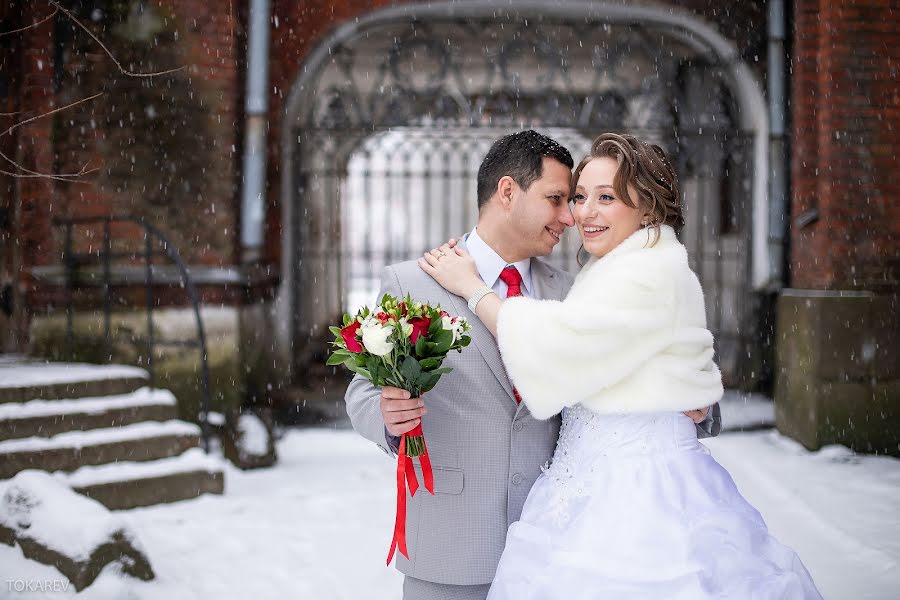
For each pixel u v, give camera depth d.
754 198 9.95
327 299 11.78
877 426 7.37
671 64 10.84
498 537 2.41
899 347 7.39
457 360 2.44
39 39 7.97
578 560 2.14
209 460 6.19
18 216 7.96
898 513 5.57
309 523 5.57
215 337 8.26
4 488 5.12
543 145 2.51
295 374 10.49
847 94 7.65
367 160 10.23
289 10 9.80
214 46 8.41
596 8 9.68
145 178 8.25
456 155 21.23
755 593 2.07
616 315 2.19
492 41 10.65
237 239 8.70
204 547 5.00
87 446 5.80
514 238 2.55
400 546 2.25
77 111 8.10
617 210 2.38
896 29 7.64
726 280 10.94
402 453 2.26
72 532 4.29
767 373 9.89
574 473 2.31
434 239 25.19
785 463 7.05
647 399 2.26
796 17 8.65
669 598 2.06
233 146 8.48
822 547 4.95
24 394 6.03
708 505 2.22
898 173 7.65
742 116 10.20
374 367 2.17
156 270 8.10
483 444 2.42
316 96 10.58
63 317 8.03
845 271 7.62
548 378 2.23
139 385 6.67
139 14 8.26
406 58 11.25
